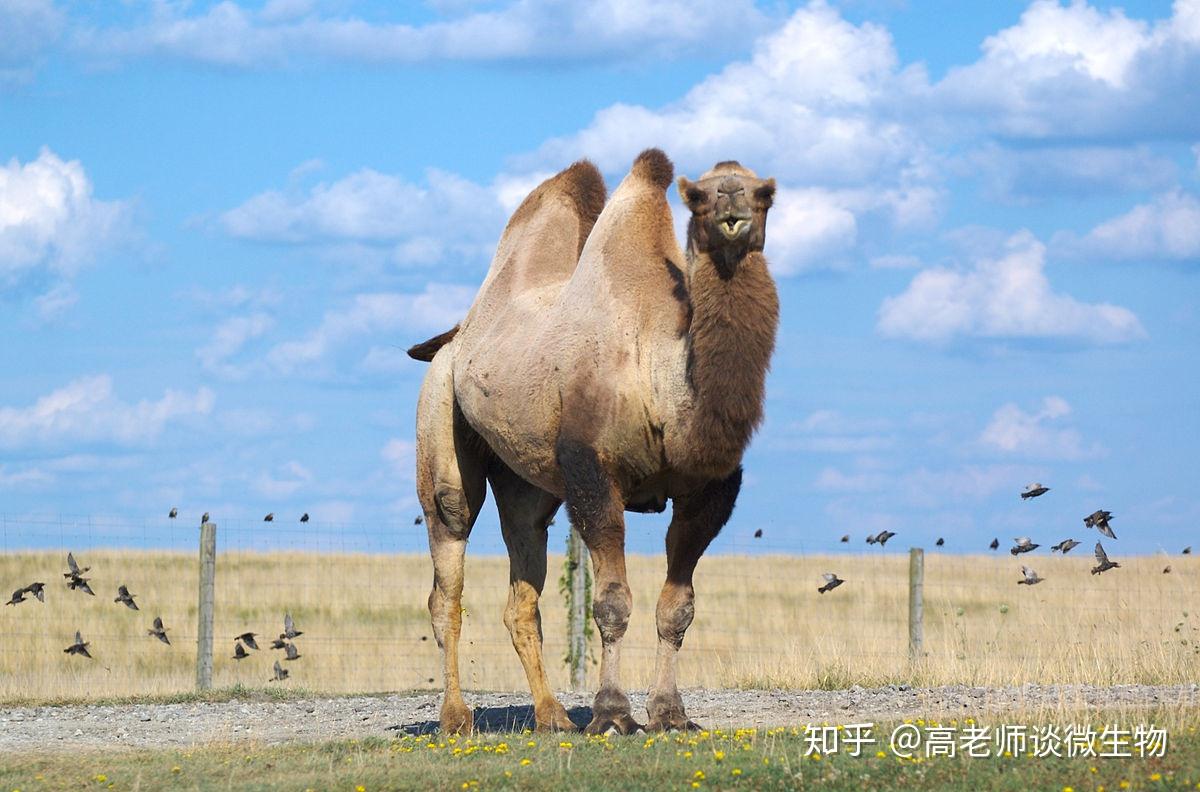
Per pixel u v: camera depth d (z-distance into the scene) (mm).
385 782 8648
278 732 12805
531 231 11938
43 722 13648
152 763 10320
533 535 11766
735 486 10242
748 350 9484
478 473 12094
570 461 10164
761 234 9539
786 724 11562
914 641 17125
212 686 16344
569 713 13125
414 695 15469
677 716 10305
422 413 12250
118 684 17375
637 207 10570
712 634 25844
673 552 10438
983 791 7609
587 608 17031
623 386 9984
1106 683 14414
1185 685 13914
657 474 10164
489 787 8289
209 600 16375
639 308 10156
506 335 11211
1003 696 13055
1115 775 7777
